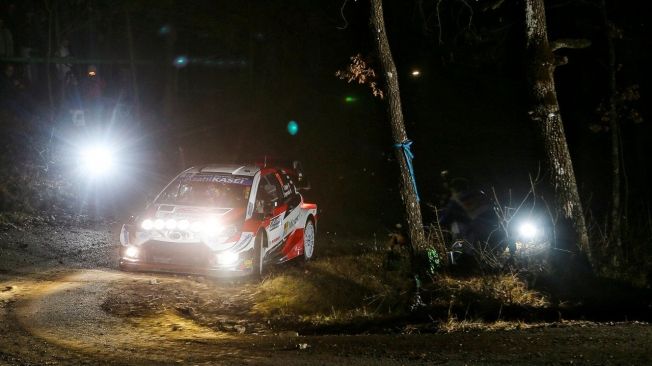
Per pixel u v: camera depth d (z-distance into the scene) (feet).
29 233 48.01
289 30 90.89
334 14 85.61
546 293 35.60
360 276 41.06
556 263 37.83
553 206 38.09
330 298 36.60
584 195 61.87
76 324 28.76
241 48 93.71
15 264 39.99
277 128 91.56
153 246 36.45
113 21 85.66
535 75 37.81
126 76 89.92
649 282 39.14
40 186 57.88
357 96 97.40
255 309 34.24
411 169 38.47
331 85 98.32
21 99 74.28
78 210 56.29
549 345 24.20
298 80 98.53
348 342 26.55
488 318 32.17
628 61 63.41
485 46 58.03
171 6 80.07
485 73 82.38
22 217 51.42
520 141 80.12
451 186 48.73
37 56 79.61
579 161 73.51
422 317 32.86
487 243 41.86
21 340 25.72
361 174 78.28
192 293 36.19
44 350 24.43
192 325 30.35
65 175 62.39
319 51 96.68
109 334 27.43
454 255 42.27
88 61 78.48
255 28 87.92
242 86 98.07
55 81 79.51
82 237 48.55
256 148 84.69
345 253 48.11
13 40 78.95
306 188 53.62
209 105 96.43
